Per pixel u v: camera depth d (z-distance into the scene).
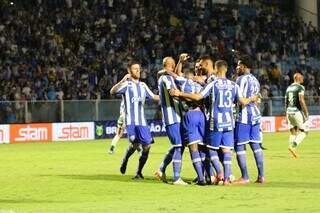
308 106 70.62
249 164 33.94
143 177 27.64
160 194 22.47
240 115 25.64
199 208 18.80
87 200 21.28
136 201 20.70
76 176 28.58
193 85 25.25
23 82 61.56
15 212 18.34
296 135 39.31
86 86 64.62
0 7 67.88
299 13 93.50
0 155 41.62
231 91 24.86
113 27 73.31
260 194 21.94
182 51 76.06
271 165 33.12
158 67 71.56
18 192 23.38
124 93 27.22
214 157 25.08
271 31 85.62
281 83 77.38
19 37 66.56
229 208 18.72
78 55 68.38
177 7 82.75
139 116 27.20
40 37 67.31
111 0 76.25
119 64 68.56
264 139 57.41
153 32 75.94
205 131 25.02
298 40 86.38
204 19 83.44
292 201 20.06
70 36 70.12
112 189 23.97
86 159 38.03
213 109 24.75
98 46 70.25
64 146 50.94
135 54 71.75
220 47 78.50
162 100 25.34
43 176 28.61
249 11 90.38
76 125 59.91
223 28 83.25
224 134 24.97
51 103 58.62
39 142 57.09
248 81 25.94
